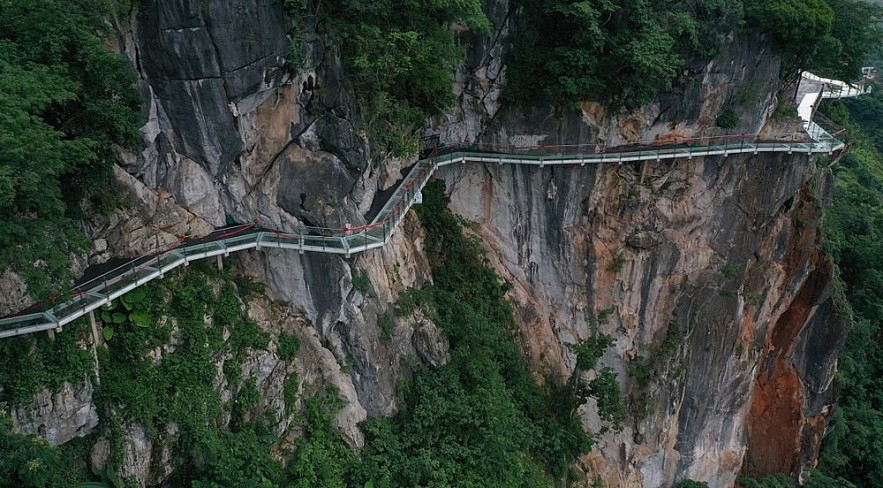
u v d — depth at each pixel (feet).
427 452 99.76
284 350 90.99
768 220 141.38
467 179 131.64
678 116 133.08
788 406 161.89
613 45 120.06
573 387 131.34
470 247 129.59
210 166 86.07
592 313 140.77
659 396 142.51
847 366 180.45
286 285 92.73
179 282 82.69
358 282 95.25
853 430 175.11
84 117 72.54
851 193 213.05
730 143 134.10
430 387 107.14
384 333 101.96
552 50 121.90
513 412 112.16
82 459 74.43
